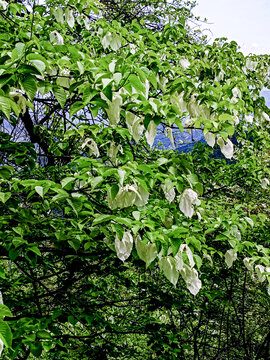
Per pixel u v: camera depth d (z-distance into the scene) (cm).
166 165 198
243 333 425
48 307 315
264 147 408
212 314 428
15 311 262
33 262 196
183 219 253
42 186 164
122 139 221
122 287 451
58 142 323
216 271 366
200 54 289
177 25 304
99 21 261
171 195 191
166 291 362
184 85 202
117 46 251
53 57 189
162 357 275
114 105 153
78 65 157
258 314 460
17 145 232
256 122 347
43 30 239
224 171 378
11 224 231
